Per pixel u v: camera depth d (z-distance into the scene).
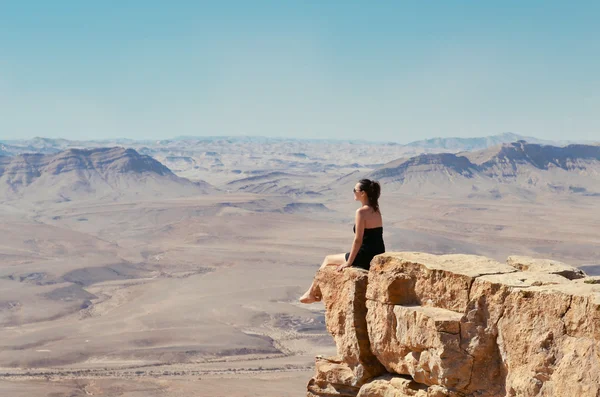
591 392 7.43
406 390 9.95
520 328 8.36
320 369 11.55
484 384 8.84
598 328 7.49
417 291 9.82
